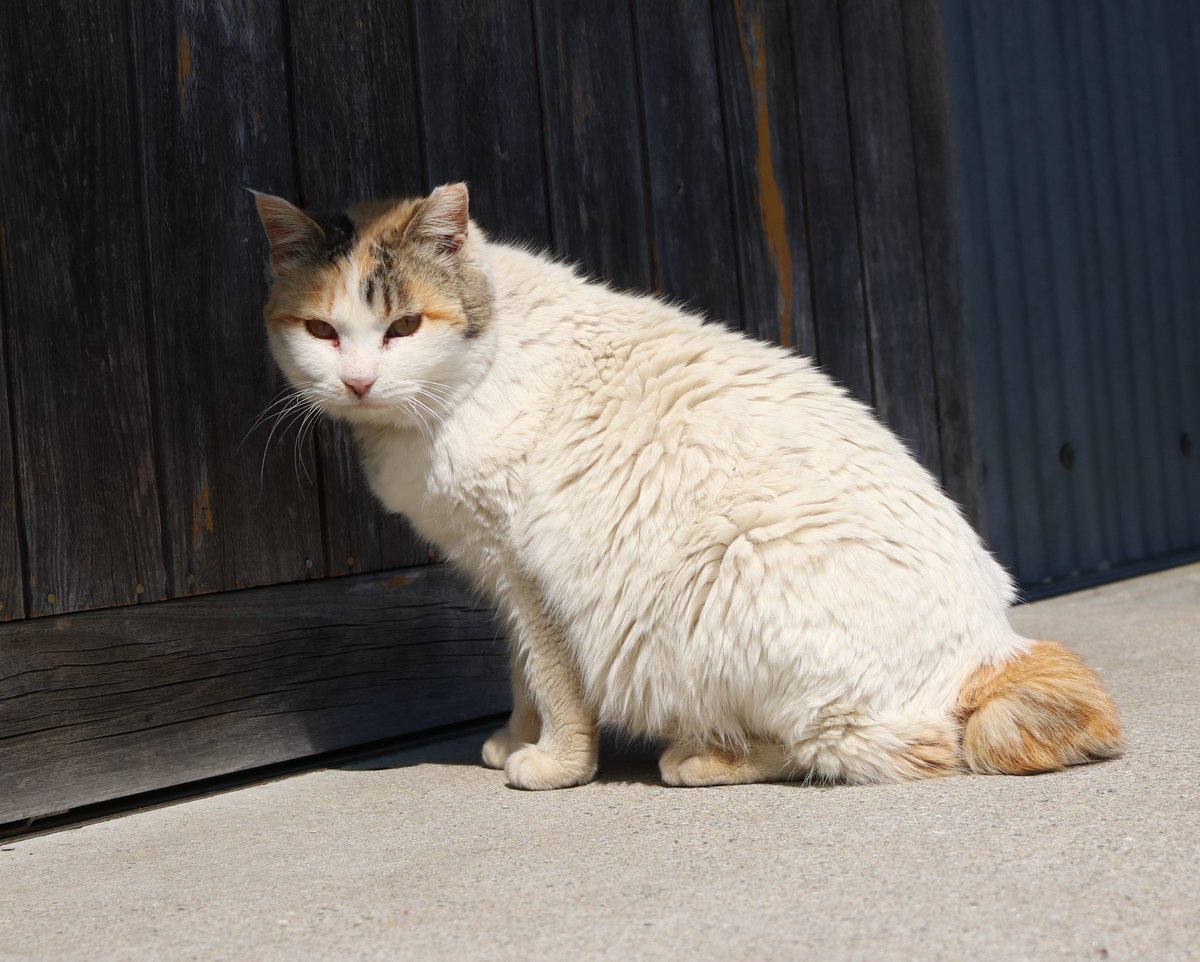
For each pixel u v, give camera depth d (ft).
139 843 9.78
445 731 13.69
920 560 9.67
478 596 13.08
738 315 15.67
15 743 10.27
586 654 10.15
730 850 8.06
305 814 10.25
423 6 12.91
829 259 16.80
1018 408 20.84
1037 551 21.04
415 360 10.03
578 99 14.16
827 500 9.54
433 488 10.50
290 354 10.46
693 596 9.59
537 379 10.52
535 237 13.75
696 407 10.12
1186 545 23.72
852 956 6.20
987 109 20.47
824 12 16.83
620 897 7.30
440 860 8.39
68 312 10.54
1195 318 24.13
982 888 6.96
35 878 8.95
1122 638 15.46
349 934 7.08
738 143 15.75
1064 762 9.27
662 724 10.21
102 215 10.76
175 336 11.25
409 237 10.03
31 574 10.35
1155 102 23.48
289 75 12.00
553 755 10.48
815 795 9.36
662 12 14.97
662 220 14.90
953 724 9.53
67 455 10.55
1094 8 22.34
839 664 9.31
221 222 11.55
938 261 18.35
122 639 10.89
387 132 12.67
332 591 12.38
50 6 10.43
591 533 9.96
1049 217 21.45
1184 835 7.59
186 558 11.33
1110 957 5.99
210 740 11.48
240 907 7.74
